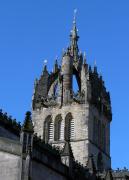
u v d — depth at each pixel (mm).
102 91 163125
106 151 159125
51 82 162750
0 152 80688
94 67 162500
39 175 87250
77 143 147750
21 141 80625
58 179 94375
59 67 165500
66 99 154750
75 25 176375
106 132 161875
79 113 151750
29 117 82875
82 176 109375
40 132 153500
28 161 79500
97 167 150000
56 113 154375
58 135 151500
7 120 96812
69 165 99375
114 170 140375
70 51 167375
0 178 79125
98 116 157750
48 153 98000
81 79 158000
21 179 78062
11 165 79438
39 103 157250
